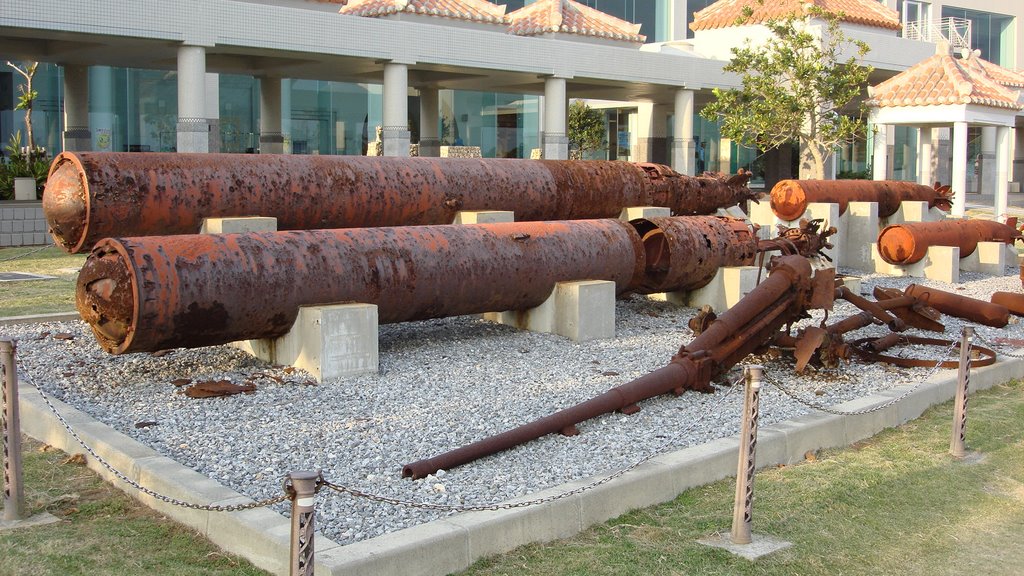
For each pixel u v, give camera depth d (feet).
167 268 26.78
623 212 51.57
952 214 85.61
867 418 27.89
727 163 127.13
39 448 24.63
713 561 18.78
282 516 18.56
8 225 65.16
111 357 31.76
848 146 132.05
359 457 22.59
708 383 29.66
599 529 20.11
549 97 79.20
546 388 29.32
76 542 18.90
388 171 42.47
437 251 32.86
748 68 90.68
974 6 150.41
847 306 46.68
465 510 17.69
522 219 47.14
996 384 34.83
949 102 83.10
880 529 21.01
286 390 28.12
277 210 39.45
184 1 59.47
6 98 83.10
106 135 84.64
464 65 72.59
